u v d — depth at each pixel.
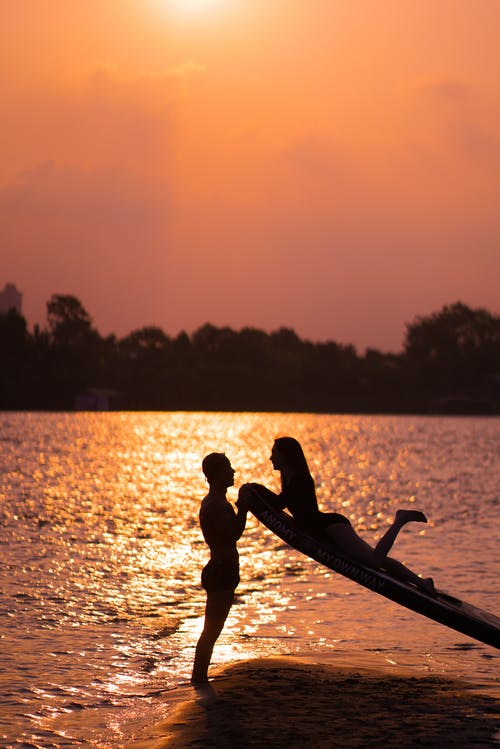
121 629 28.38
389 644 27.05
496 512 63.38
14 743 18.70
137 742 18.69
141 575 37.38
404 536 50.00
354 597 33.81
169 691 22.16
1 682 22.64
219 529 22.95
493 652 26.31
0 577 35.94
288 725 19.58
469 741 18.56
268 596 33.91
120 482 87.25
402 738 18.72
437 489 85.00
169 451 154.38
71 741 18.81
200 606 31.81
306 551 23.81
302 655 25.64
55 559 40.56
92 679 23.06
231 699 21.42
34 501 66.56
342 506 68.69
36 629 28.05
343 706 20.92
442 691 22.23
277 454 24.72
